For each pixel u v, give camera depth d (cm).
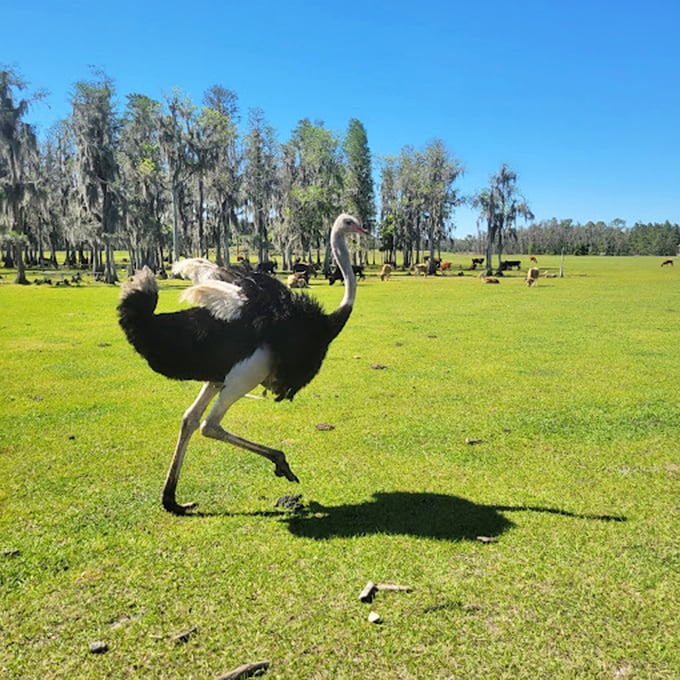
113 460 573
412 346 1229
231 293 458
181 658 300
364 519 448
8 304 2133
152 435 650
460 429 670
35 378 936
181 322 454
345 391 848
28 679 286
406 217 6222
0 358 1092
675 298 2414
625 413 733
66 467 554
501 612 335
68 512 460
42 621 329
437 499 485
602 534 424
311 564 384
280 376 488
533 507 470
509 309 1997
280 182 5509
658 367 1012
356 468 553
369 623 325
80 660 299
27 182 3384
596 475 536
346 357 1106
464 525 438
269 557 393
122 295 441
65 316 1752
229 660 299
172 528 435
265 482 520
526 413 735
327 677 287
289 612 335
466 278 4553
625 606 340
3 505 473
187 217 5725
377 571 376
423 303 2247
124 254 8356
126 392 850
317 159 4900
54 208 5325
